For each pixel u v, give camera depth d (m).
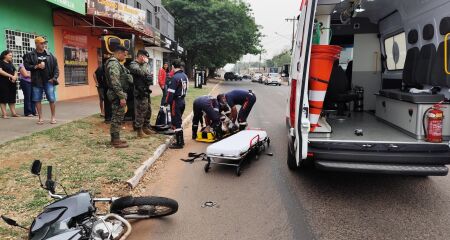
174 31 42.28
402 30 6.75
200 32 42.41
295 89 5.12
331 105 7.62
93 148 6.89
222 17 41.69
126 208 3.97
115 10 14.97
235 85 40.09
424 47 5.67
